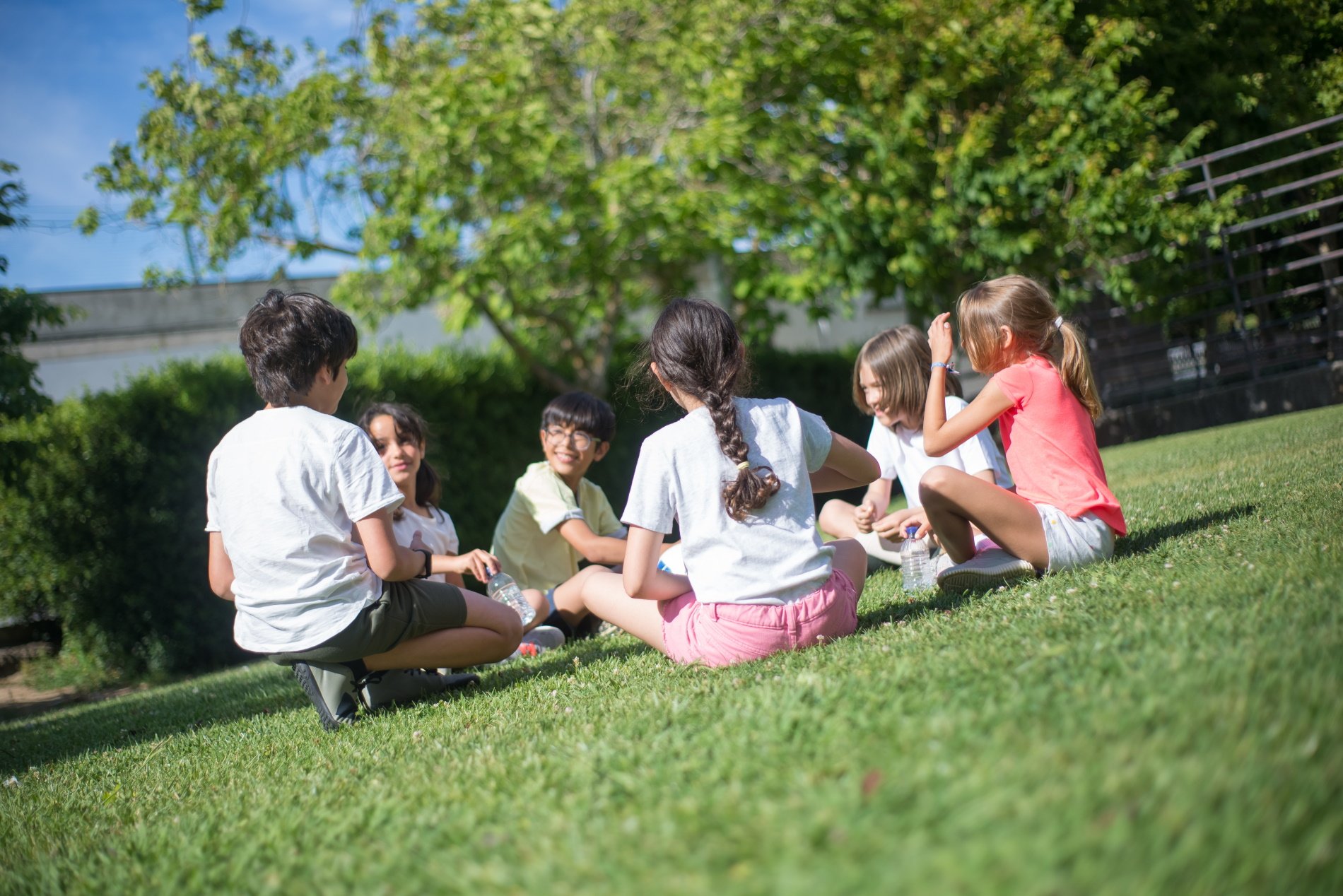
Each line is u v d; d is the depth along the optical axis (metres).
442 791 1.70
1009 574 2.87
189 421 7.09
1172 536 3.05
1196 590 2.10
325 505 2.65
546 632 3.75
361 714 2.75
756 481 2.42
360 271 9.58
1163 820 0.99
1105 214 9.20
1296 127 10.25
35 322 6.20
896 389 3.64
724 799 1.29
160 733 3.29
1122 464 6.39
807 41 9.83
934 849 1.01
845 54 9.88
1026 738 1.27
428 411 8.32
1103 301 10.90
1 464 6.41
